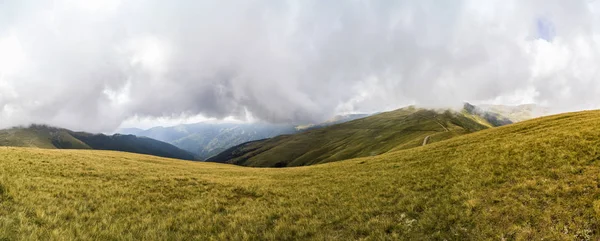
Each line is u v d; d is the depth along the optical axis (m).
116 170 26.89
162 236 11.84
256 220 14.79
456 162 24.94
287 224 14.05
